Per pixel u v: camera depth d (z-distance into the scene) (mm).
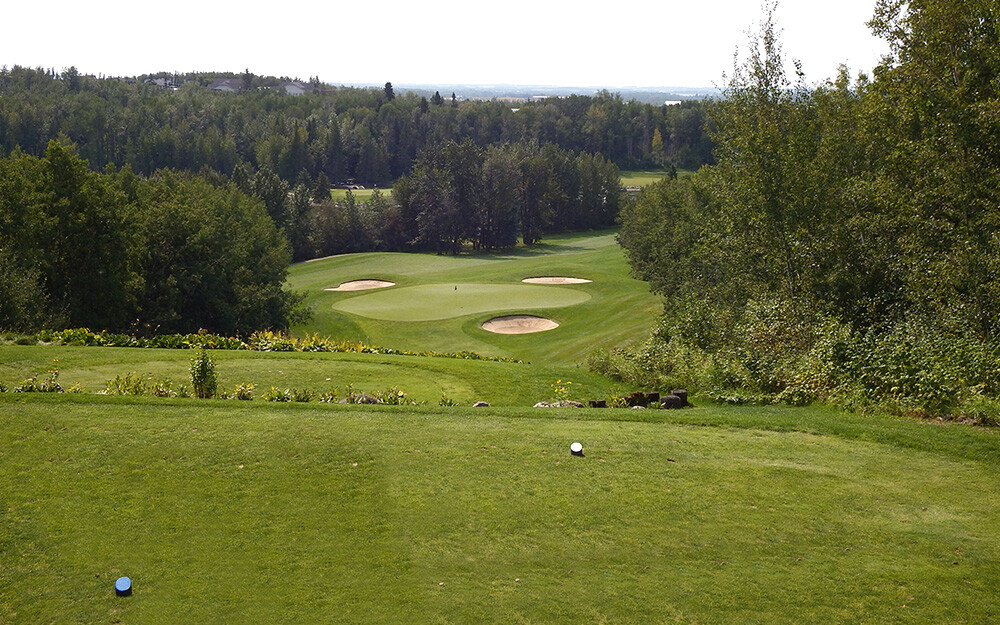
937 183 18984
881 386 12906
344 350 19953
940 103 19406
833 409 12469
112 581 6652
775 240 22734
